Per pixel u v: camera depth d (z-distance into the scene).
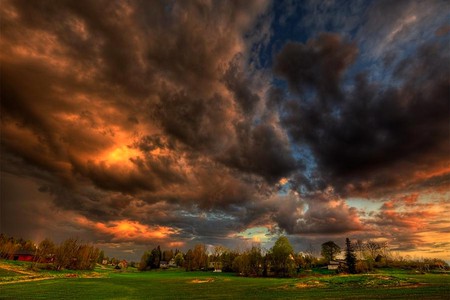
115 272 194.75
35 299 58.62
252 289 77.19
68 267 166.25
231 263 188.12
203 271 197.62
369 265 152.12
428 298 44.97
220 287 87.00
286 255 146.50
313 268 179.88
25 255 174.25
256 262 152.00
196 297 63.81
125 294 71.06
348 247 152.62
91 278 124.44
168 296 66.56
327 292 61.84
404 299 45.28
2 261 143.00
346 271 147.75
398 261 171.12
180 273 182.00
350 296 53.16
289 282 89.75
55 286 84.00
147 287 90.75
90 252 183.50
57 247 170.12
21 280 98.25
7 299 58.06
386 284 68.25
